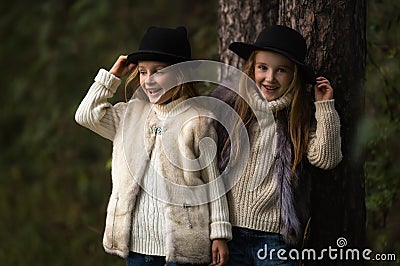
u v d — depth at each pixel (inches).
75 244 346.9
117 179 202.4
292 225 196.2
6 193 453.7
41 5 477.1
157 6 440.8
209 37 360.8
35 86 479.8
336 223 213.2
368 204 250.5
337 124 196.7
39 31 477.1
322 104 197.0
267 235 199.0
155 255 197.2
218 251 194.4
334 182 211.8
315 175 210.4
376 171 260.7
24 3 506.3
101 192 411.8
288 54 194.4
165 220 195.2
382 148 266.7
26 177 470.6
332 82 209.3
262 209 198.8
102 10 434.9
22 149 492.7
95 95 205.0
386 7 275.3
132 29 436.5
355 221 216.4
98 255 325.7
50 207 423.5
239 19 243.0
